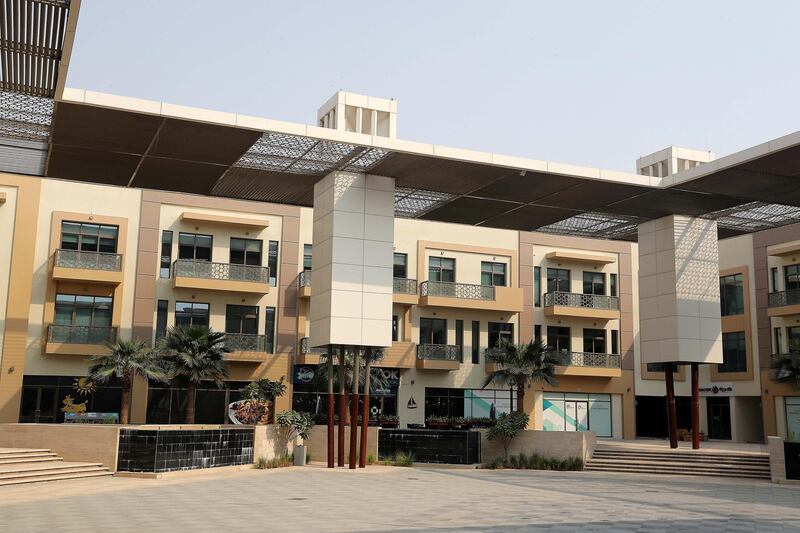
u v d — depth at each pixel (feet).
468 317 131.85
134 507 49.70
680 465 85.61
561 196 88.12
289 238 122.21
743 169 76.54
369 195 82.28
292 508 50.11
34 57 56.24
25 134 71.87
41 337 107.04
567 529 42.50
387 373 123.95
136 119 66.49
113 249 112.57
